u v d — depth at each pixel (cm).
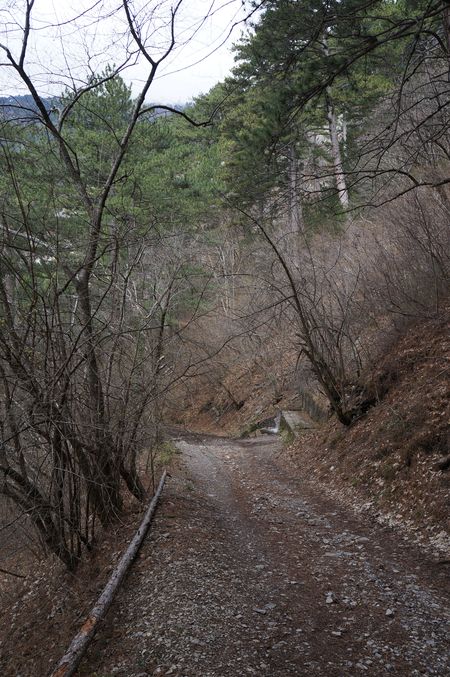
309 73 871
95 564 879
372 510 1052
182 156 3300
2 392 777
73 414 827
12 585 1080
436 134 930
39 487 848
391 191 1650
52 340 787
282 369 2814
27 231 741
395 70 987
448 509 883
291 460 1705
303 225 1744
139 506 1044
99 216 869
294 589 729
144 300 1003
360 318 1684
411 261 1543
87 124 1600
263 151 983
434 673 529
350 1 809
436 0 934
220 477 1590
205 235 1931
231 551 873
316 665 548
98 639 635
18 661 762
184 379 1040
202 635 597
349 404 1491
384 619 636
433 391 1175
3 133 774
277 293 1631
